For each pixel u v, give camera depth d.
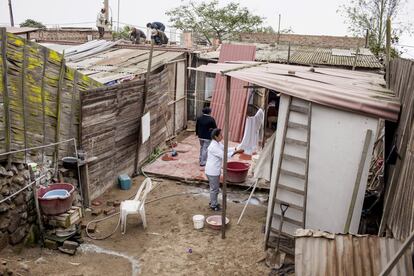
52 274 5.92
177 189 9.73
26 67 6.41
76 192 7.94
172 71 13.69
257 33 28.47
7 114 6.03
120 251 6.79
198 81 15.49
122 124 9.59
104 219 7.89
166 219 8.08
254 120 8.79
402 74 5.99
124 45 15.12
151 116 11.43
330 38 26.95
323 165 6.03
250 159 11.33
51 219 6.61
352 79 7.85
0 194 5.93
